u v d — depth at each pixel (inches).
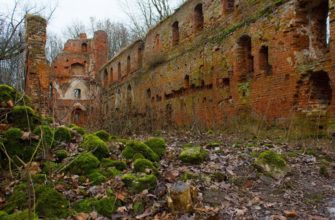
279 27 479.2
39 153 232.4
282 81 472.1
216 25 649.0
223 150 311.4
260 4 524.7
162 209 180.4
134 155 250.4
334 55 393.1
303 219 177.2
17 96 288.0
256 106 523.8
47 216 170.6
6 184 199.5
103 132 309.1
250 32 542.6
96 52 1503.4
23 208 174.9
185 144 361.1
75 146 259.0
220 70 622.5
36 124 274.1
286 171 241.8
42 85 739.4
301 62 447.2
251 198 202.7
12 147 227.8
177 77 785.6
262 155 250.7
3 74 695.7
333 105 395.5
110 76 1333.7
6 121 256.4
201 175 228.8
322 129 409.7
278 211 185.9
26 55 778.8
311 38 458.6
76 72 1504.7
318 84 441.4
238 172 243.6
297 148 331.6
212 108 643.5
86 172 219.8
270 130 470.0
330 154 303.1
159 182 211.0
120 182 203.6
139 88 1014.4
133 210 181.8
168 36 852.6
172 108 804.6
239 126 515.5
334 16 393.1
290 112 454.3
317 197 207.6
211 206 189.0
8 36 762.8
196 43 714.8
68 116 508.4
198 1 716.7
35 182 194.7
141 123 587.8
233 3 626.2
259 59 522.9
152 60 894.4
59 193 184.2
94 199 185.9
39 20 761.0
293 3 455.2
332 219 178.1
